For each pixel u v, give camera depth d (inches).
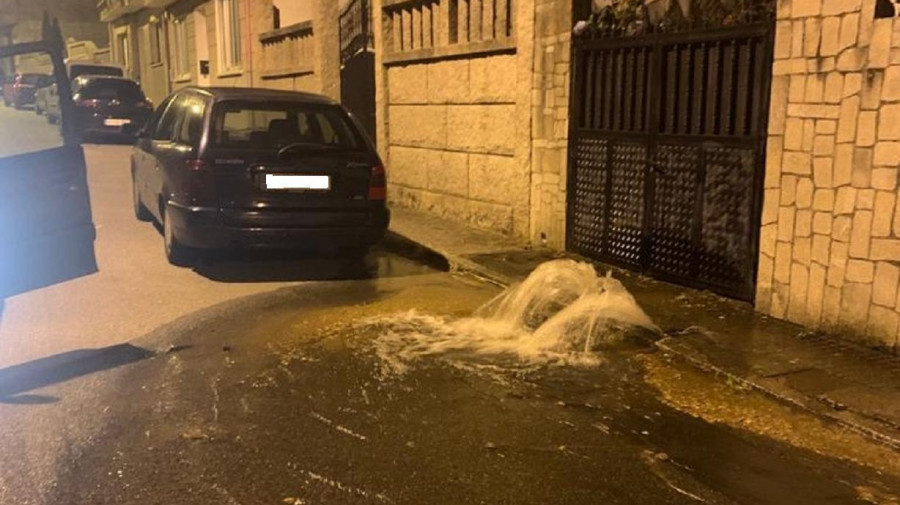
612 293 253.6
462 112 389.4
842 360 196.9
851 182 207.2
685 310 240.5
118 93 845.8
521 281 279.0
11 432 157.8
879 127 199.3
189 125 301.9
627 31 286.0
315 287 279.1
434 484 138.9
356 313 245.9
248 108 289.4
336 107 302.2
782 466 148.3
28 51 217.9
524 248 337.4
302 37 588.7
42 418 164.9
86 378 188.4
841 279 211.6
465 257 317.7
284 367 197.2
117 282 281.9
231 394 179.2
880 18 197.5
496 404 175.6
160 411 169.0
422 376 192.1
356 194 291.7
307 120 317.7
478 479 141.1
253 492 135.1
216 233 278.7
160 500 132.0
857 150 205.0
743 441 158.6
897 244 197.0
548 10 322.7
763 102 232.1
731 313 236.8
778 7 223.8
